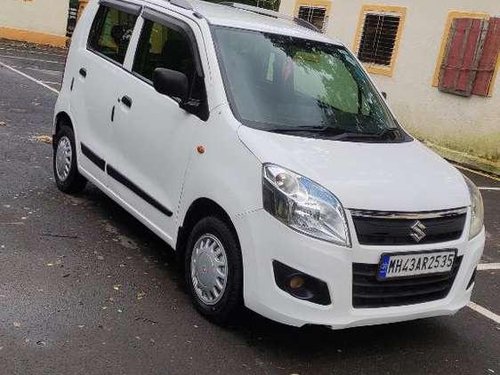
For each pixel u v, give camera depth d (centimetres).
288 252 346
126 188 491
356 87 496
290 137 401
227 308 385
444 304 388
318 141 407
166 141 445
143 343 367
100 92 539
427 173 408
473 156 1138
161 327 388
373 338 420
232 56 441
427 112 1219
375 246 353
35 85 1252
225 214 386
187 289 428
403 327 444
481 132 1125
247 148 381
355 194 355
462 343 434
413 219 364
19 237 488
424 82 1222
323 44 511
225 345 380
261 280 357
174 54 470
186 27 466
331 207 348
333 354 391
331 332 418
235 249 376
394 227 358
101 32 575
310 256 343
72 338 360
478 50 1113
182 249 439
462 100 1156
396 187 373
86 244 497
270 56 460
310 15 1457
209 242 402
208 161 402
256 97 428
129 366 342
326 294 347
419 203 369
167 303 420
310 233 346
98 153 532
